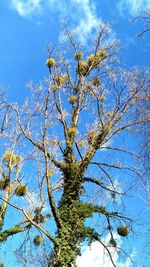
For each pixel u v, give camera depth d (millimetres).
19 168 16531
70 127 18438
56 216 15547
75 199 16656
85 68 19359
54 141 17344
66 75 19359
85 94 19234
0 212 15961
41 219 16438
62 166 17047
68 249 15102
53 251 14930
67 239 15336
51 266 14852
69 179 16891
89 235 15750
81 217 16172
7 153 16312
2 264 15562
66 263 14844
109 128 17734
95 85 19156
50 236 14805
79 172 17000
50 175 16594
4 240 15773
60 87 17875
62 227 15547
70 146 17375
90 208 16406
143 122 11688
